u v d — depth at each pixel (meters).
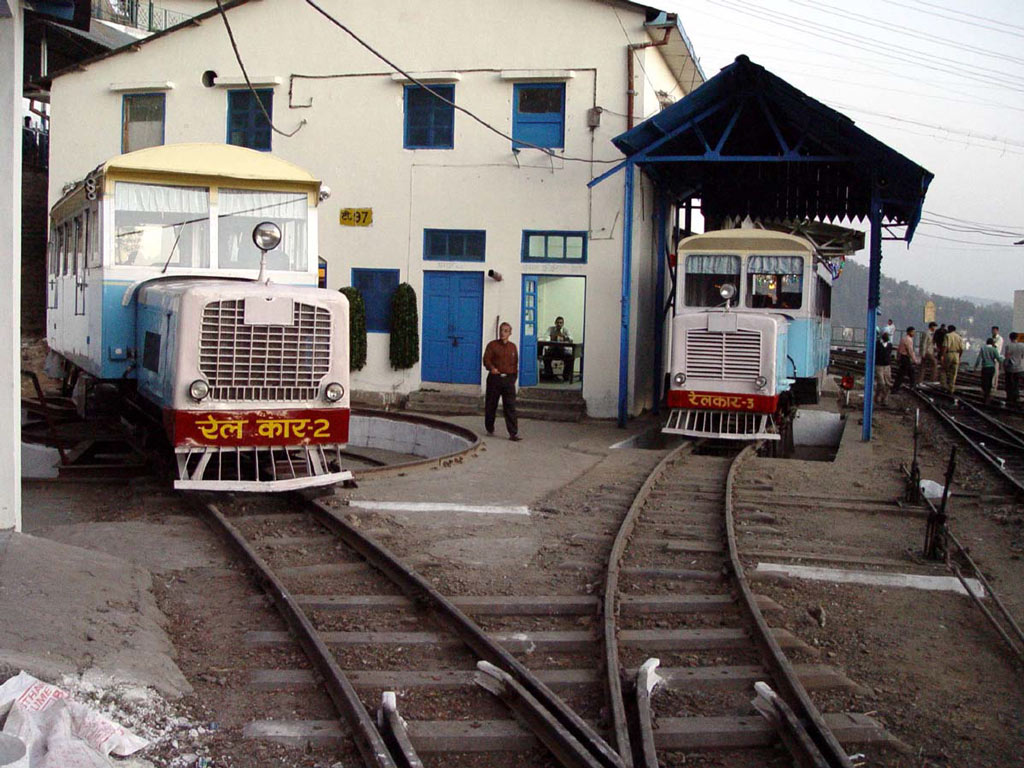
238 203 11.20
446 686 5.39
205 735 4.67
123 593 6.39
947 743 4.97
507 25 19.59
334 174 20.59
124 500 10.27
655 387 20.36
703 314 15.51
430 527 9.20
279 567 7.69
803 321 16.52
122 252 10.84
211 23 21.03
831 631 6.60
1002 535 9.67
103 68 21.69
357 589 7.22
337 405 9.70
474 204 19.89
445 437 15.92
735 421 15.61
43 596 5.81
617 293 19.19
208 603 6.80
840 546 8.88
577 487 11.54
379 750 4.36
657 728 4.89
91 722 4.36
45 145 27.39
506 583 7.41
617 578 7.38
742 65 15.55
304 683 5.35
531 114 19.61
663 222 20.31
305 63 20.66
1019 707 5.45
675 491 11.43
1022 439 17.31
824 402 22.67
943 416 20.67
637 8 18.86
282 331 9.38
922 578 7.79
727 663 5.94
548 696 5.03
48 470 12.59
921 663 6.07
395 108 20.23
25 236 26.55
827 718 5.09
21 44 6.98
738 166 20.12
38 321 26.62
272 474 9.40
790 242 16.58
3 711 4.30
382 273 20.45
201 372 9.10
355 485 10.76
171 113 21.33
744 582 7.19
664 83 21.58
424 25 19.98
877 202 16.61
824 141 16.34
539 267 19.61
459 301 20.06
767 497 11.09
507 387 15.70
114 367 10.84
